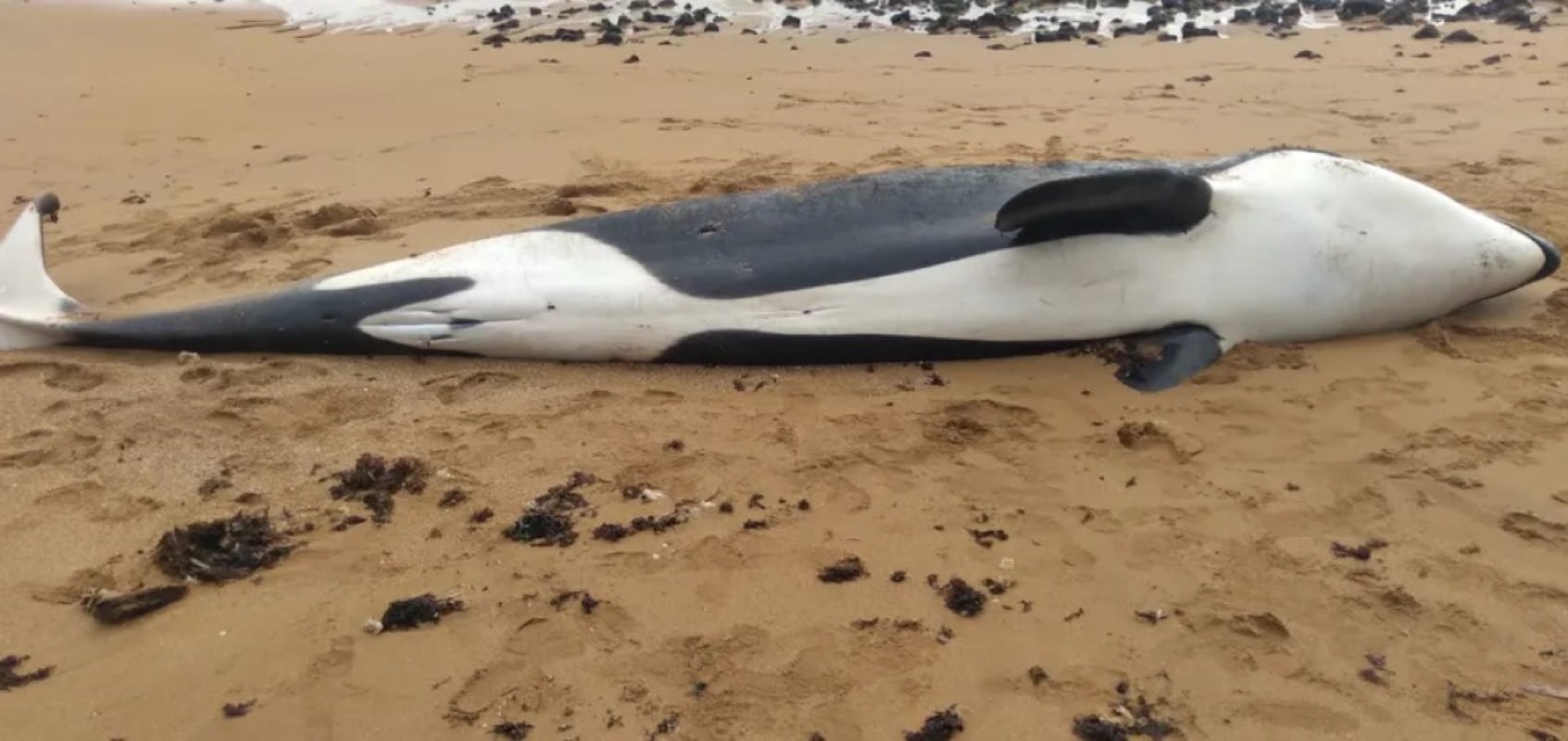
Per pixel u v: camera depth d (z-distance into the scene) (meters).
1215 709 3.47
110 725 3.41
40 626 3.83
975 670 3.61
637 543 4.22
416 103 11.24
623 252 5.84
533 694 3.52
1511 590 3.92
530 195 8.21
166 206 8.27
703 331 5.58
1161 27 14.33
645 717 3.44
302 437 5.00
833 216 5.88
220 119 10.82
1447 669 3.61
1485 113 9.72
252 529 4.31
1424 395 5.15
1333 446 4.77
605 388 5.45
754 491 4.55
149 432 5.05
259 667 3.63
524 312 5.64
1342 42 12.91
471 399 5.35
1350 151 8.83
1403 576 4.00
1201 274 5.64
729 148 9.32
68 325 5.75
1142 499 4.45
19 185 8.90
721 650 3.69
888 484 4.57
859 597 3.94
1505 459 4.64
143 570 4.09
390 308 5.70
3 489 4.59
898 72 12.11
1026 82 11.51
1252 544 4.18
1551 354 5.51
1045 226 5.59
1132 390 5.28
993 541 4.21
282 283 6.70
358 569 4.10
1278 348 5.63
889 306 5.58
